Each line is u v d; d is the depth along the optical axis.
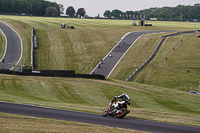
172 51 136.75
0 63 114.75
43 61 123.56
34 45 142.38
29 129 18.09
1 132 16.64
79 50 141.25
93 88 62.84
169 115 30.72
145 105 52.06
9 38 157.25
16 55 128.75
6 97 38.31
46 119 22.44
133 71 109.81
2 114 23.22
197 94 74.62
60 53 135.88
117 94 59.88
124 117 26.22
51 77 72.88
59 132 17.80
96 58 128.25
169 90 73.31
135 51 139.12
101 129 19.53
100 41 159.50
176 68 113.06
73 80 70.00
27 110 27.28
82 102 50.03
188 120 27.52
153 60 124.06
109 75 106.56
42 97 49.88
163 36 163.88
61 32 181.12
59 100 49.12
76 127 19.78
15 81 61.84
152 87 75.75
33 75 74.06
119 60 125.12
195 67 113.38
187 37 163.00
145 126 22.33
